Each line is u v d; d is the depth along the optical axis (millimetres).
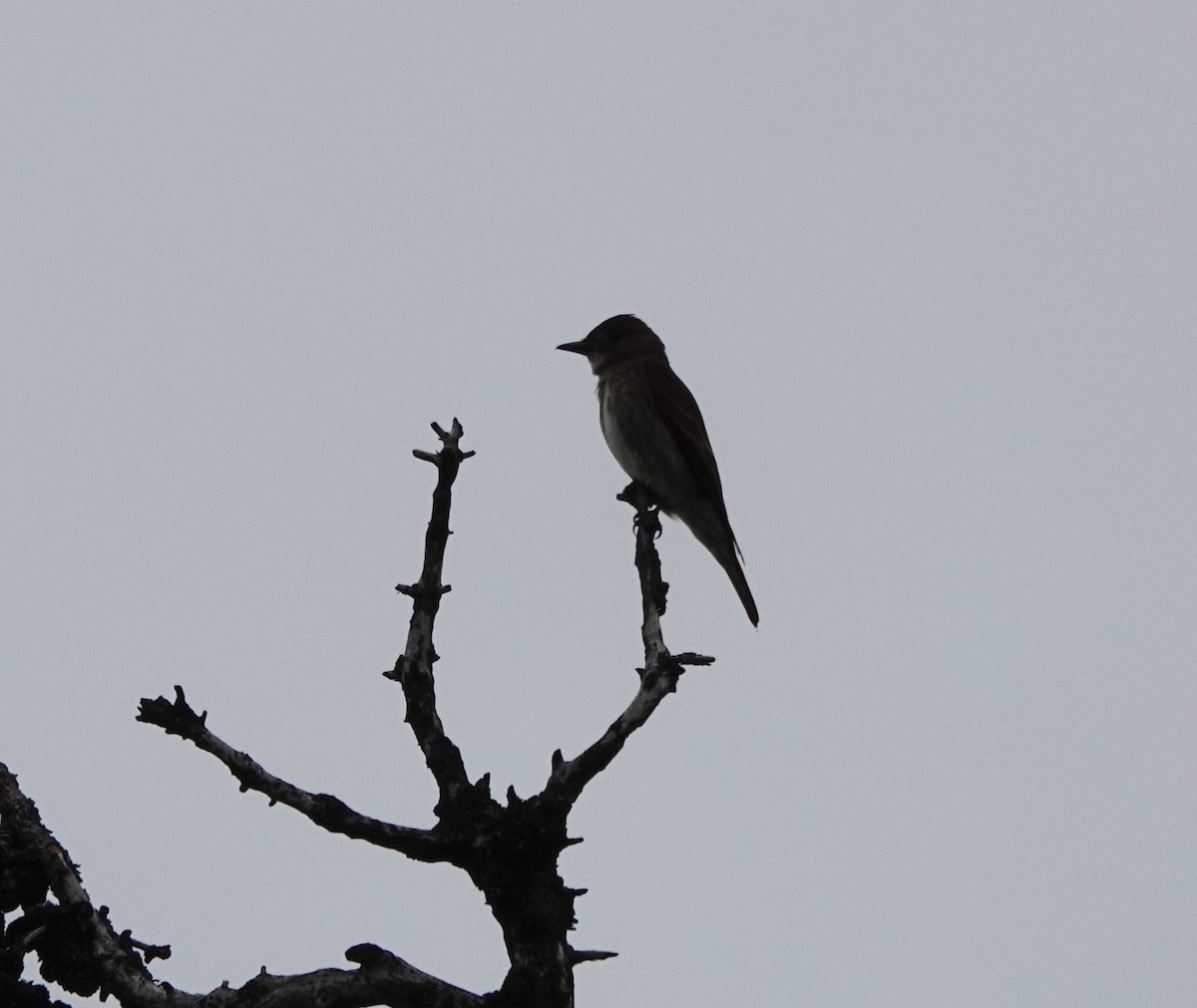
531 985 9438
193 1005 8953
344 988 8969
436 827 10008
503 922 9766
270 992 8914
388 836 9875
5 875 9477
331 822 9836
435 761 10336
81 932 9281
